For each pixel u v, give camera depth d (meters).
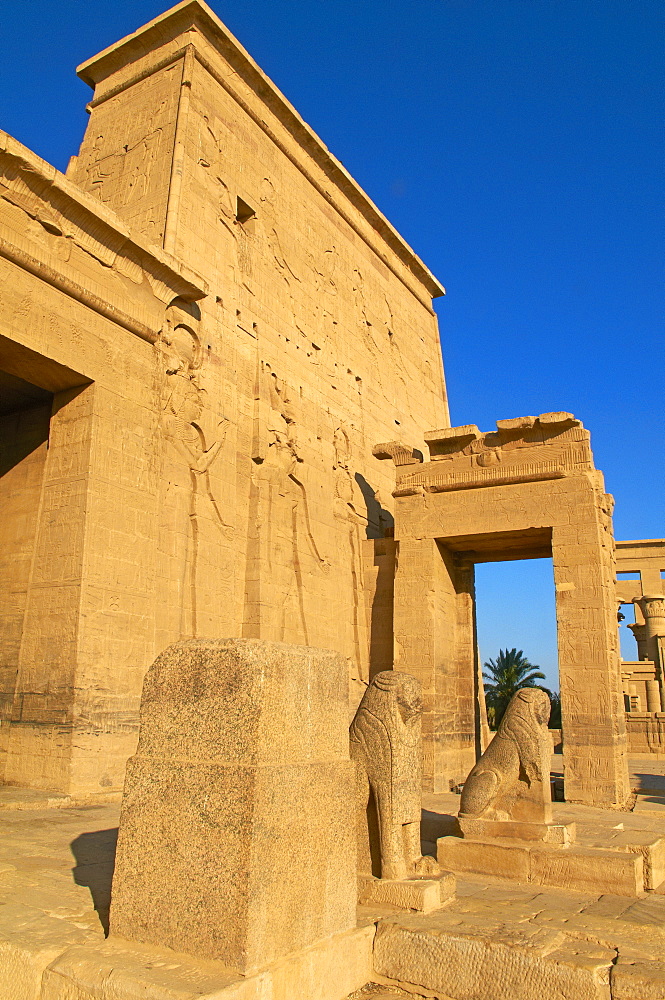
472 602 16.98
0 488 12.20
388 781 5.79
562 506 14.55
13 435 12.43
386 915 5.30
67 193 10.79
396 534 16.12
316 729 4.44
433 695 14.96
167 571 12.70
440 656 15.57
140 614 11.51
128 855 4.18
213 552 13.95
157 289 12.93
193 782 4.04
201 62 16.28
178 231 14.49
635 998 4.24
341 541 18.44
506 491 15.17
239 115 17.42
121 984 3.54
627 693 27.75
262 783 3.88
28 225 10.61
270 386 16.55
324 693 4.55
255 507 15.38
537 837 7.19
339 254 21.33
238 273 16.19
